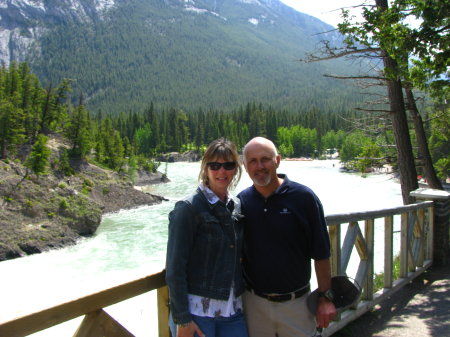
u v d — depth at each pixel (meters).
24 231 21.48
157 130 114.88
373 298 4.70
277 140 129.50
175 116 123.12
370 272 4.63
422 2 6.03
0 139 39.44
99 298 2.08
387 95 9.09
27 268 17.80
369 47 7.91
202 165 2.47
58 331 8.12
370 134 10.52
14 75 52.25
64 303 1.91
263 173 2.62
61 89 52.44
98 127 70.12
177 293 2.20
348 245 4.16
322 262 2.66
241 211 2.66
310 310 2.67
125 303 7.71
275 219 2.60
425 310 4.86
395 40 6.45
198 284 2.31
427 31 6.12
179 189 46.97
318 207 2.66
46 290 14.86
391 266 5.15
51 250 20.84
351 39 7.64
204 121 132.25
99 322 2.14
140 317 6.73
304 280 2.68
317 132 130.38
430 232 6.73
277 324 2.66
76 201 25.91
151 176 55.09
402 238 5.67
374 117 9.30
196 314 2.31
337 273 3.87
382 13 6.84
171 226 2.29
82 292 2.02
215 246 2.30
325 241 2.64
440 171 17.94
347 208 29.92
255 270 2.65
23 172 28.33
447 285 5.76
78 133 42.88
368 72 8.49
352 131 10.38
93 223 24.64
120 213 31.41
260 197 2.67
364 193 38.62
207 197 2.38
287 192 2.64
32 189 25.48
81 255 19.88
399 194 37.66
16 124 41.72
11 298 13.92
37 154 28.28
